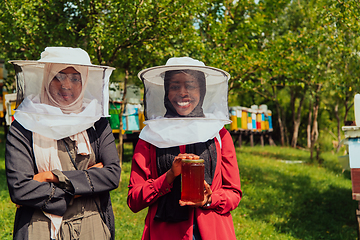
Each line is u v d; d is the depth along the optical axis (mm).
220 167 2207
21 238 1891
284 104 20344
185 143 2053
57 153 2023
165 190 2020
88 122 2057
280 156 14180
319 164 12562
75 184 1942
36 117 1949
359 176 3889
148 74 2184
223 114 2236
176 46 6609
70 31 6074
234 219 6242
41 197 1861
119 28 5785
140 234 4898
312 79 8445
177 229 2047
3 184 6383
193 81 2121
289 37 8195
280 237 5711
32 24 5633
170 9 5926
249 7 8367
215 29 7016
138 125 8430
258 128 16672
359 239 4098
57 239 1909
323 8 7398
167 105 2160
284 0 8531
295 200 7832
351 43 7527
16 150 1939
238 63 6980
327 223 6715
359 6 6305
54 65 1990
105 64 6742
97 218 2064
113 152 2203
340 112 18000
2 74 7371
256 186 8516
